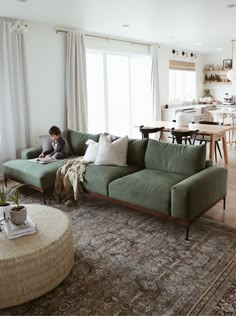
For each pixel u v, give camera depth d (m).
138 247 2.80
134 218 3.44
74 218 3.47
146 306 2.04
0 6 4.14
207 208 3.20
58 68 5.66
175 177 3.39
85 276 2.37
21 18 4.84
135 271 2.43
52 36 5.47
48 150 4.68
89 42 6.20
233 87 10.19
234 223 3.25
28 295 2.10
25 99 5.20
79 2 4.01
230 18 5.04
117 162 3.96
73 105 5.86
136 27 5.71
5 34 4.71
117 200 3.46
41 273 2.12
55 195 4.02
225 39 7.22
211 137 5.25
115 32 6.21
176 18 5.01
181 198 2.84
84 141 4.73
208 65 10.54
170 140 7.80
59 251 2.22
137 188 3.22
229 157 6.24
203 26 5.67
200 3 4.16
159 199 3.04
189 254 2.67
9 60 4.84
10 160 4.89
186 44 8.06
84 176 3.78
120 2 4.05
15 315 2.00
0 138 4.87
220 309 2.00
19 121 5.11
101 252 2.73
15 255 2.04
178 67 9.23
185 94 9.94
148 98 8.12
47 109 5.59
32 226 2.32
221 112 7.50
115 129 7.45
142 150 3.98
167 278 2.33
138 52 7.52
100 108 6.96
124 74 7.47
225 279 2.31
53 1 3.94
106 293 2.18
